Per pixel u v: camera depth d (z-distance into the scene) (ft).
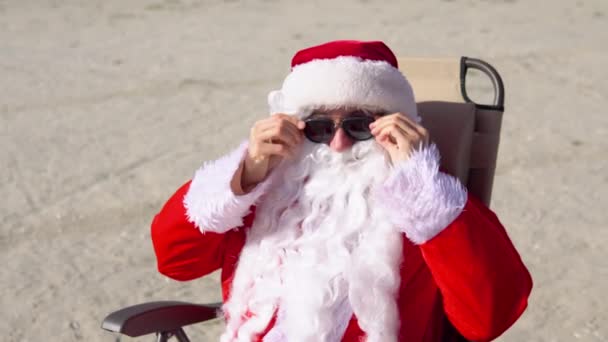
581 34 30.27
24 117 23.17
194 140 21.24
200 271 9.12
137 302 14.11
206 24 32.94
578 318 13.29
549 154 19.84
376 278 8.11
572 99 23.71
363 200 8.39
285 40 30.35
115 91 25.21
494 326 7.97
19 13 34.99
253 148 8.40
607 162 19.35
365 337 8.19
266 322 8.36
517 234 16.02
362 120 8.42
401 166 7.88
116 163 19.89
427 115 9.72
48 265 15.39
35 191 18.45
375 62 8.72
